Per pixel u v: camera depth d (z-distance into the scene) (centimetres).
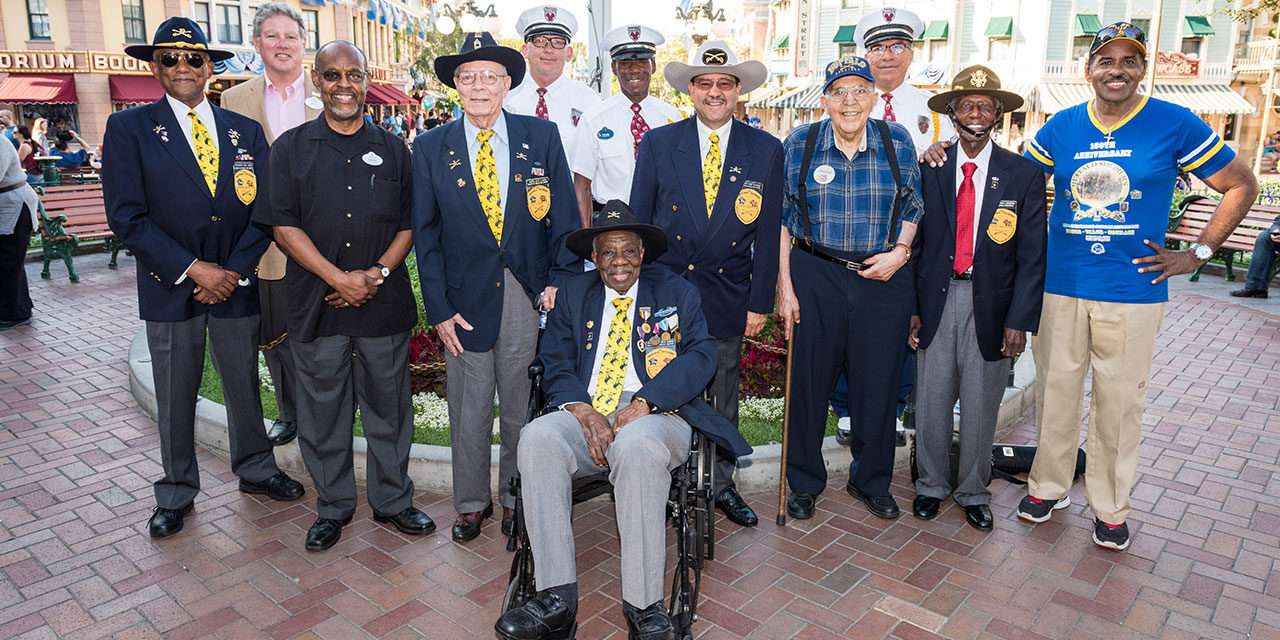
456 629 343
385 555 399
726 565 392
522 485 327
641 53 464
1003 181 396
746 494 469
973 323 412
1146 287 381
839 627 345
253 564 389
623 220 358
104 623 343
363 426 415
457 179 377
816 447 433
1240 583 376
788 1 3816
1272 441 533
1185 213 1086
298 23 471
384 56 4094
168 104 391
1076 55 2905
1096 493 404
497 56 368
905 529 427
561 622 317
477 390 395
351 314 389
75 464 491
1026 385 582
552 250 397
